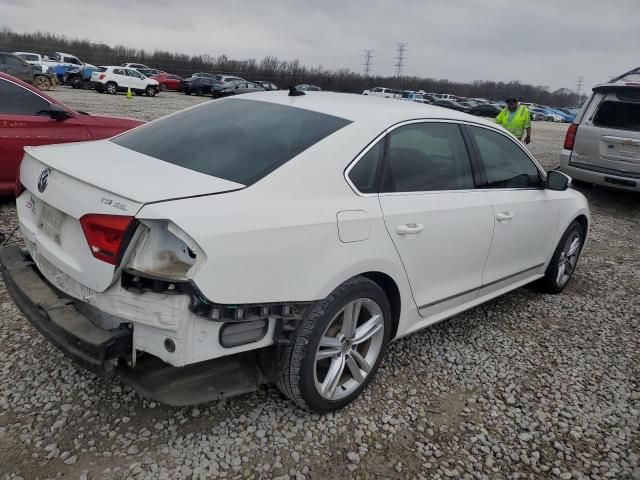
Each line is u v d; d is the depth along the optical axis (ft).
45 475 7.86
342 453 8.93
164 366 8.91
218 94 122.01
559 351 13.32
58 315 8.23
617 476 9.12
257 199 8.33
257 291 8.03
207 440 8.87
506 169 13.66
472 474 8.83
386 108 11.14
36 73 86.74
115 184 7.91
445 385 11.24
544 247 15.35
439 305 11.75
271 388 10.41
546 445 9.73
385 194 10.10
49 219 9.00
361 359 10.03
